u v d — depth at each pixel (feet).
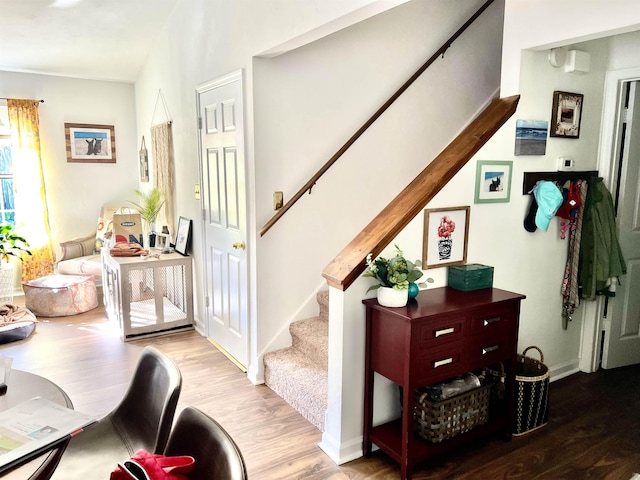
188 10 12.41
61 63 16.12
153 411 5.39
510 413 8.25
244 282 10.75
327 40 10.40
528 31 8.62
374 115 11.12
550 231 10.10
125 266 12.83
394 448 7.41
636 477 5.52
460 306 7.32
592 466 7.65
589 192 10.23
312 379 9.23
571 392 10.18
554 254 10.27
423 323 6.89
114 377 10.75
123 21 13.79
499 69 13.12
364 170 11.37
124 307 12.98
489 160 8.75
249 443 8.23
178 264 13.67
